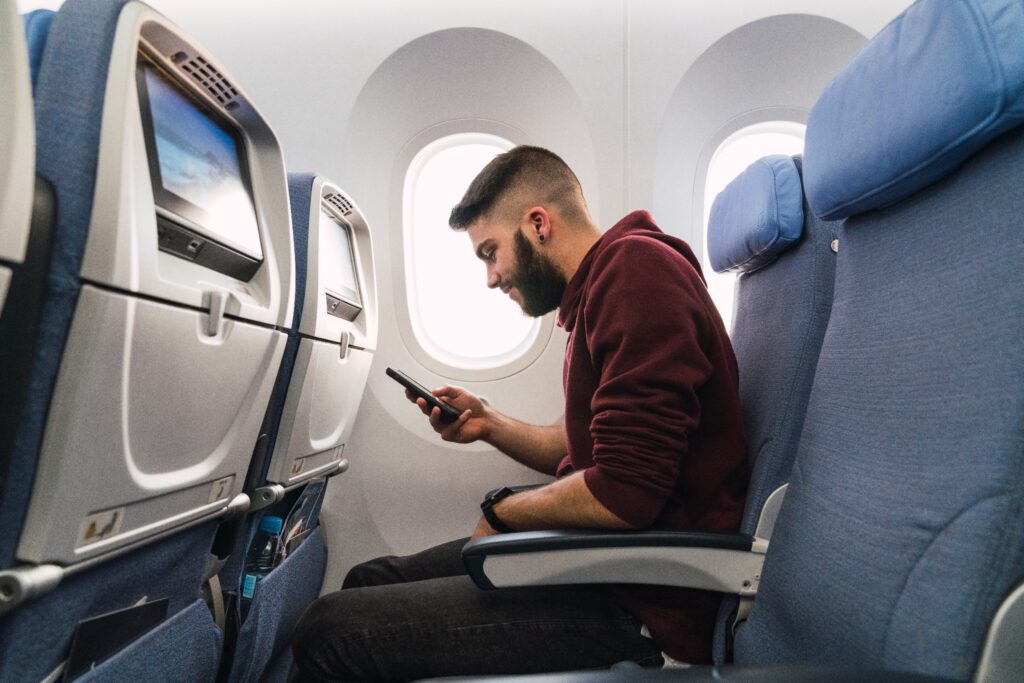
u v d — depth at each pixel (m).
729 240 1.27
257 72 2.20
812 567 0.75
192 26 2.22
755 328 1.22
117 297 0.67
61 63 0.68
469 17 2.13
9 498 0.66
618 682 0.41
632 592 1.02
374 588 1.10
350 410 1.81
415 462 2.16
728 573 0.98
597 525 1.00
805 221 1.10
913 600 0.58
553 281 1.38
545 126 2.18
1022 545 0.51
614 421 0.99
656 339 1.02
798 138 2.22
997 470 0.54
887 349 0.74
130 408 0.74
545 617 1.02
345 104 2.18
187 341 0.82
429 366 2.20
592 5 2.13
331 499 2.15
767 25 2.09
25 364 0.64
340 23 2.19
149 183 0.73
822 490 0.79
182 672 1.01
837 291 0.90
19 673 0.71
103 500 0.74
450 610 1.03
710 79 2.14
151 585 0.94
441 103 2.21
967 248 0.64
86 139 0.66
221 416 0.99
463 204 1.43
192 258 0.91
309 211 1.39
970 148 0.62
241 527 1.22
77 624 0.78
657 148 2.11
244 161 1.14
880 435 0.71
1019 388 0.54
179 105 0.95
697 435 1.09
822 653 0.70
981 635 0.51
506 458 2.15
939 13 0.63
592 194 2.12
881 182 0.74
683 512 1.08
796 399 1.03
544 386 2.17
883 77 0.71
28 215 0.59
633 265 1.08
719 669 0.44
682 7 2.12
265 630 1.36
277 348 1.11
